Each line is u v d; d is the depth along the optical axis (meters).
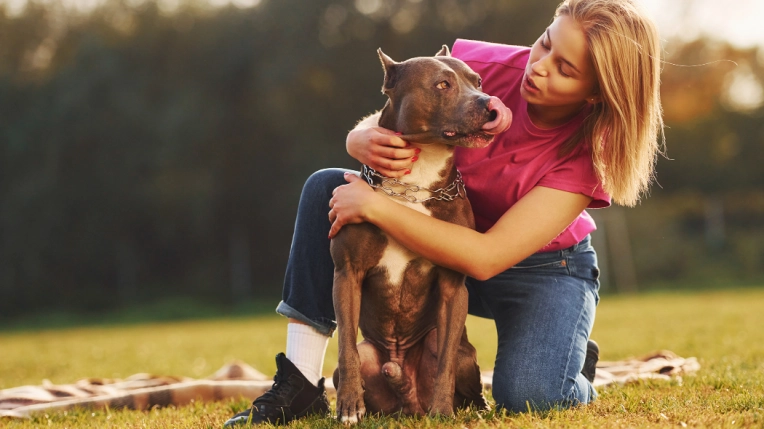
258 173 28.41
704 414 3.02
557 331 3.53
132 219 27.38
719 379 4.10
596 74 3.18
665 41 3.49
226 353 8.51
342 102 28.88
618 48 3.12
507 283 3.77
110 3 30.39
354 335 3.23
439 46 28.41
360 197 3.19
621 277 24.33
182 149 27.53
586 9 3.18
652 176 3.51
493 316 4.02
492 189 3.56
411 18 29.16
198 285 27.19
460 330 3.30
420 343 3.62
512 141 3.54
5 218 27.02
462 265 3.19
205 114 27.67
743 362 5.20
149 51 28.42
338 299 3.27
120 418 3.85
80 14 31.44
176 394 4.32
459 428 2.86
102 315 25.20
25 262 26.64
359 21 28.78
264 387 4.43
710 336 7.42
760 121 30.73
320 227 3.60
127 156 27.34
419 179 3.29
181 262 28.17
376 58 28.34
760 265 24.77
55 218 26.98
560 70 3.22
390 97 3.34
